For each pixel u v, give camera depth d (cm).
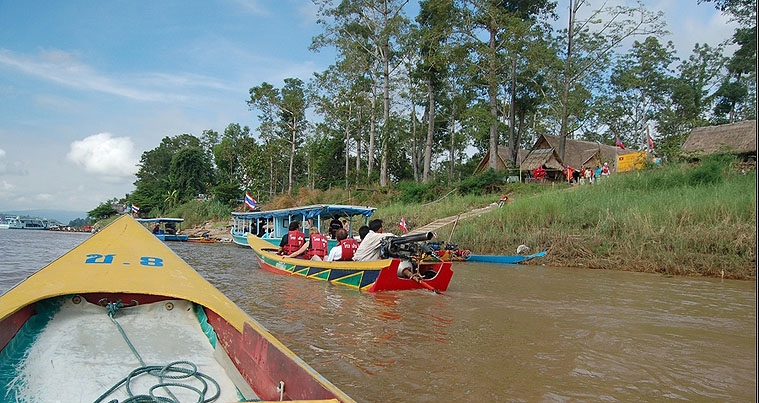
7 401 262
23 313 342
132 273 394
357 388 397
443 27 3000
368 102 3762
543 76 3344
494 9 2850
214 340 369
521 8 3259
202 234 3131
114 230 485
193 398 287
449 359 473
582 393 393
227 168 5669
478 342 532
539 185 2814
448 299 779
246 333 335
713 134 2758
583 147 3794
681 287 987
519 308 717
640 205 1620
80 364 308
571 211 1748
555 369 447
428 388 399
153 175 7881
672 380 421
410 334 560
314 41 3381
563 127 3231
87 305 385
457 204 2555
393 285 823
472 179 2981
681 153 2538
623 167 2838
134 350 333
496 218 1902
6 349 310
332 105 3775
